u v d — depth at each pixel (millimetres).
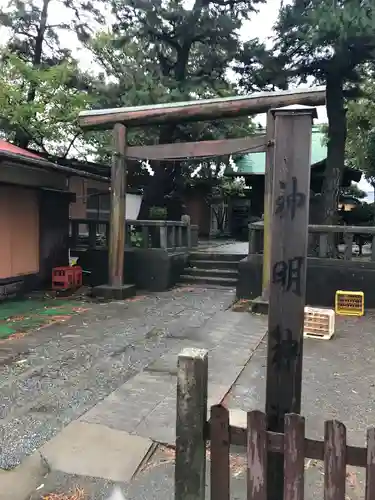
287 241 2219
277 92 8039
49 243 10609
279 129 2205
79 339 6352
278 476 2242
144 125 9148
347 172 18297
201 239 22656
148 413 3980
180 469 2215
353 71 11695
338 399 4332
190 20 12422
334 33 9633
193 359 2164
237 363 5375
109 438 3520
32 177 9773
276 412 2266
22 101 12391
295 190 2197
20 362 5324
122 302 9094
